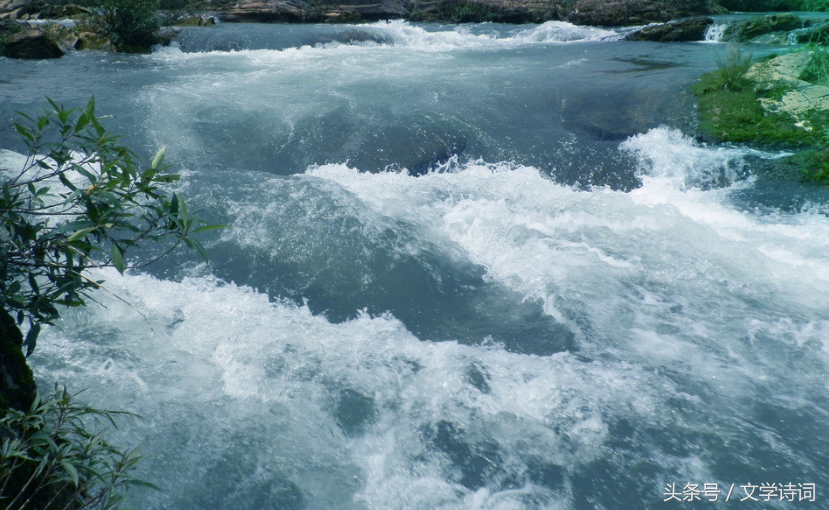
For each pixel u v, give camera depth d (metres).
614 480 3.51
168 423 3.65
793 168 7.38
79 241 2.22
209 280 5.41
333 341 4.67
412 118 8.80
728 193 7.22
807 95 8.78
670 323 4.91
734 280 5.47
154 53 14.26
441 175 7.82
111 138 2.34
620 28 18.36
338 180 7.52
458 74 11.31
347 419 3.85
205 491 3.29
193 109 9.17
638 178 7.66
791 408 4.04
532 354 4.61
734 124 8.33
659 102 9.12
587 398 4.09
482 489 3.45
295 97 9.80
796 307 5.11
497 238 6.22
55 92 10.05
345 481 3.46
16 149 8.16
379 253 5.75
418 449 3.68
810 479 3.53
